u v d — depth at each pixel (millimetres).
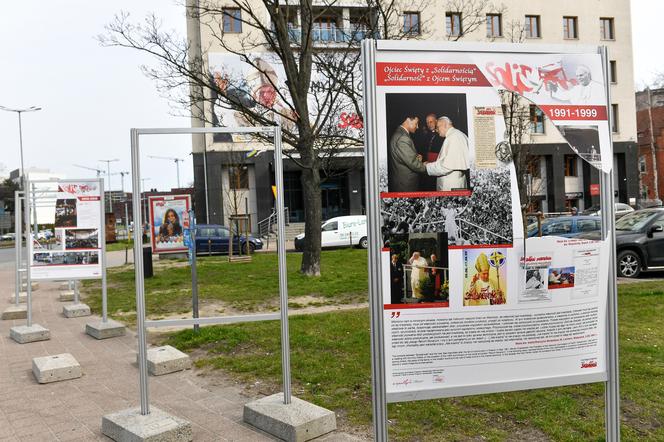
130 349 7184
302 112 13383
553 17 40312
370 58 2732
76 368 5914
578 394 4598
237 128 4453
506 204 2889
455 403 4469
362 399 4691
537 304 2943
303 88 13445
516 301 2914
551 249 2959
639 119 56062
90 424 4500
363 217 27031
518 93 2918
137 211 4188
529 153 22094
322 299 10547
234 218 21328
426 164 2789
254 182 38281
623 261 12258
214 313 9633
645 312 7586
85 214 8227
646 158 54688
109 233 41688
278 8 13328
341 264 16594
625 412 4164
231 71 31344
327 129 15688
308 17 13797
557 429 3871
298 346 6520
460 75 2846
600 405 4336
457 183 2822
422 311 2809
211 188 37344
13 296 12930
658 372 4969
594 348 3053
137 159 4215
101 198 8258
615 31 42094
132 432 3898
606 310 3070
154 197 6832
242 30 33500
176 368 5926
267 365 5844
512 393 4660
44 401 5148
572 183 40469
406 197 2770
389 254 2768
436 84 2811
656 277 12531
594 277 3043
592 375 3045
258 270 15945
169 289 12922
